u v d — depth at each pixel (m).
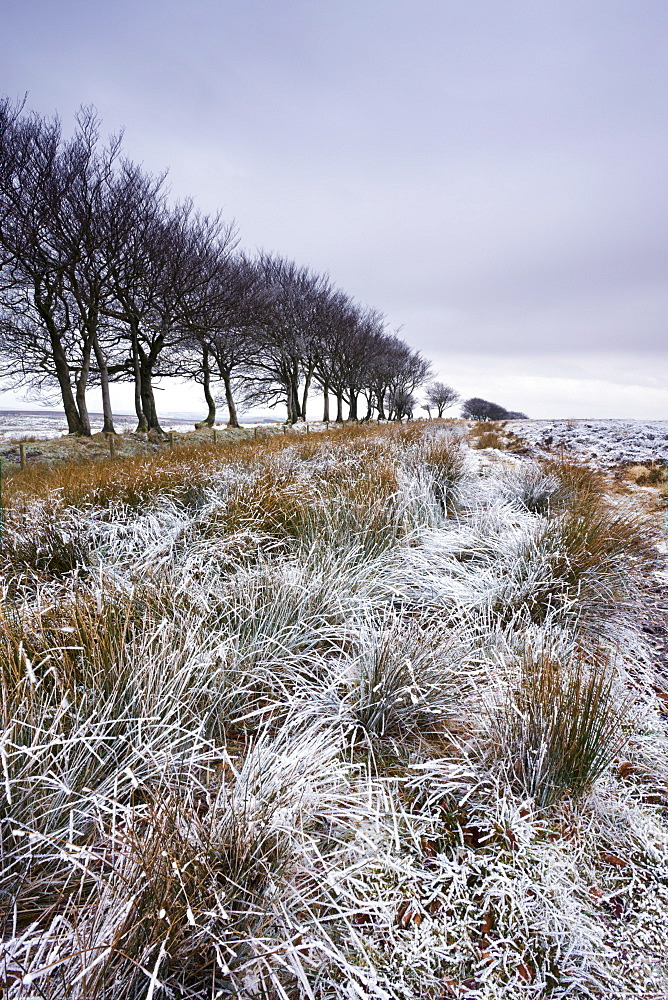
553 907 1.49
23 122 16.06
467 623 3.00
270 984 1.29
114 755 1.83
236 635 2.60
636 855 1.70
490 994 1.31
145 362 24.33
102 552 3.80
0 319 19.48
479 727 2.18
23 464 11.73
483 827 1.80
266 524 4.37
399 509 4.49
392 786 1.98
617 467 9.67
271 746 1.89
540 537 3.79
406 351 57.91
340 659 2.67
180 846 1.36
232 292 23.06
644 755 2.11
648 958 1.38
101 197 16.97
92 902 1.36
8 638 2.16
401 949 1.41
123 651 2.20
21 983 1.05
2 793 1.57
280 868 1.48
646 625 3.31
